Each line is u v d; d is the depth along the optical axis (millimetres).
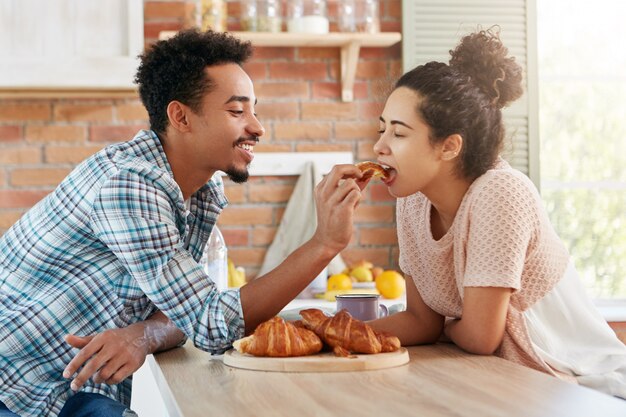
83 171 1661
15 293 1694
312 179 3672
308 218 3650
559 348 1769
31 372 1664
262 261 3701
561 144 3904
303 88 3730
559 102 3914
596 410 994
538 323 1772
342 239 1532
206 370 1370
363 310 1729
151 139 1739
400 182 1544
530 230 1524
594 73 3902
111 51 3381
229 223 3695
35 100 3590
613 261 3893
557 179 3904
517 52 3730
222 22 3527
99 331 1673
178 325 1556
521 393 1104
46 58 3324
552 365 1647
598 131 3918
